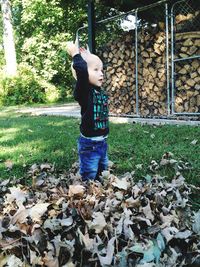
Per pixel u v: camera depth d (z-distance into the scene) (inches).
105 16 235.0
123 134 103.7
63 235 37.8
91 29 159.5
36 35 403.5
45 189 53.5
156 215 41.8
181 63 145.3
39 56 411.5
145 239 36.9
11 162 74.9
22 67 378.6
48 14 375.2
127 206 43.3
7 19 367.2
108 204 42.9
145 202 44.8
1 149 92.9
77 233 36.4
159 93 152.8
